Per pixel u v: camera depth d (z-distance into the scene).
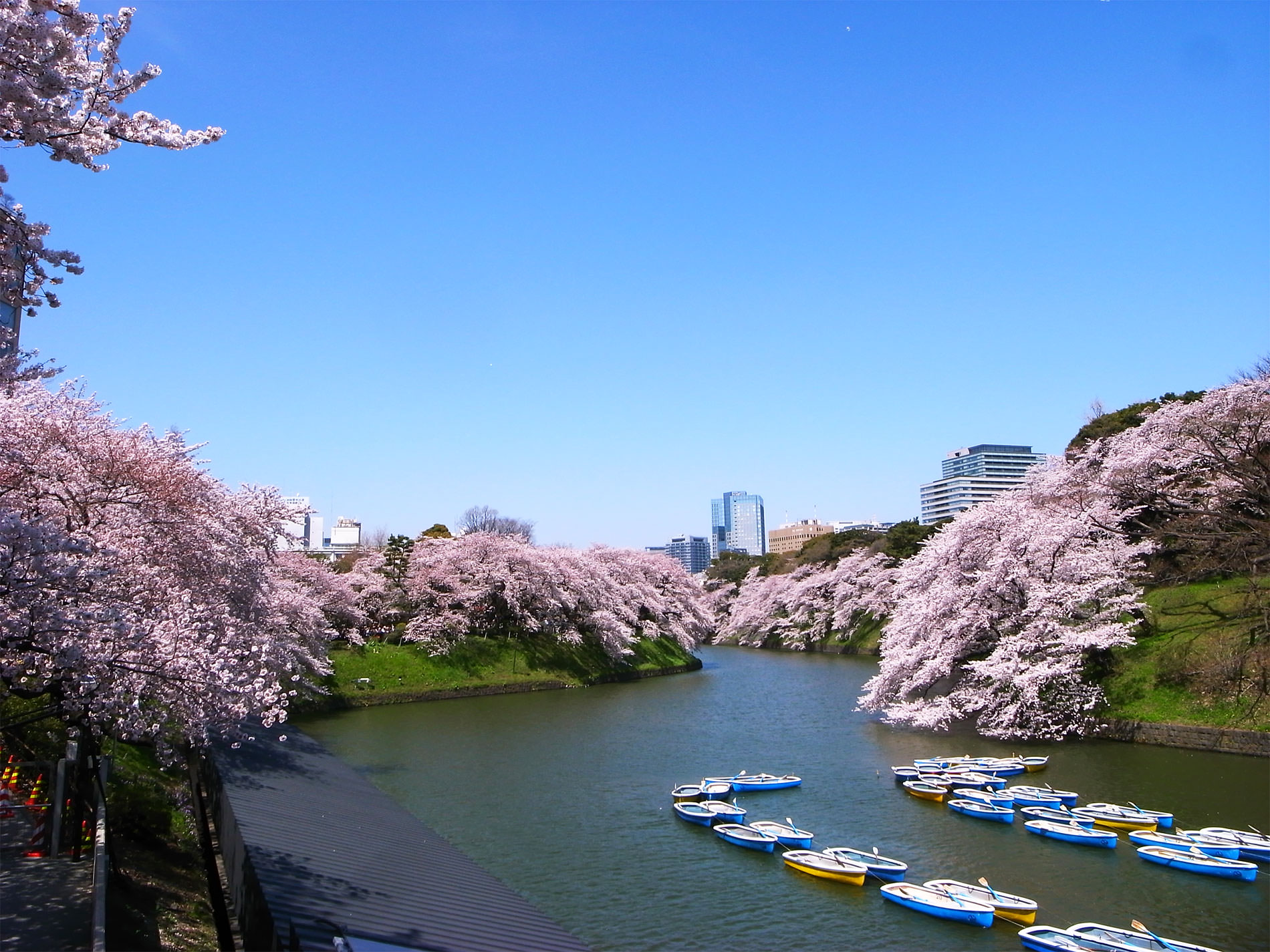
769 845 22.52
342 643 53.94
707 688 57.22
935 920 18.22
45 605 11.73
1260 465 36.84
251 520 26.22
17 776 17.06
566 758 34.00
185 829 18.94
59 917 11.21
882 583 80.75
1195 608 39.06
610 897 19.58
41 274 11.92
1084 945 16.17
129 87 11.46
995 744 35.25
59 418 17.72
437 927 12.27
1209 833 22.16
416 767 32.38
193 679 15.23
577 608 66.44
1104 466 41.47
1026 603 38.28
